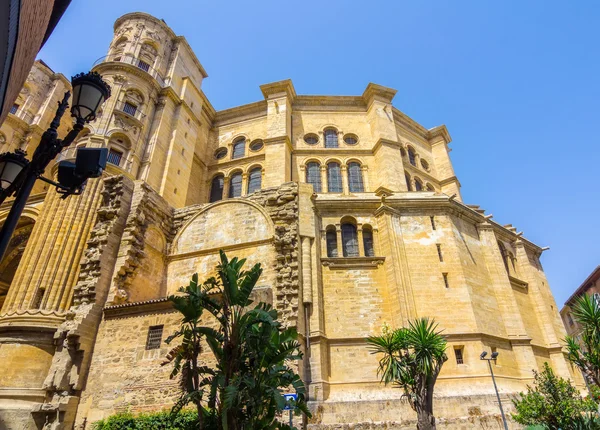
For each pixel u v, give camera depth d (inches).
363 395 919.0
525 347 1123.9
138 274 1075.3
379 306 1053.2
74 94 340.5
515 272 1391.5
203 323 837.2
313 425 824.9
